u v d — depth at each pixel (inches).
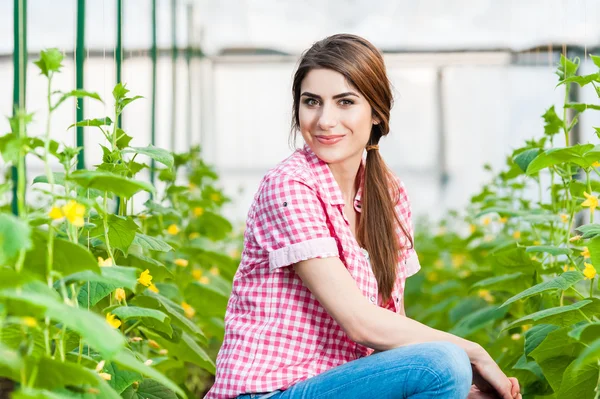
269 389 96.0
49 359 66.2
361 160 111.7
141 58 241.6
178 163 181.3
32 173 292.5
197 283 158.2
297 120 108.0
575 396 101.0
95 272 74.2
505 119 393.7
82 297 94.0
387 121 106.4
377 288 106.8
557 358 108.0
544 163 110.7
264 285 99.8
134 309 91.2
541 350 107.1
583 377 99.3
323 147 102.7
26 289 68.6
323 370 99.1
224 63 441.4
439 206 440.8
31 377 65.9
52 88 190.7
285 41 434.3
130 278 78.5
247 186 448.5
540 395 125.3
